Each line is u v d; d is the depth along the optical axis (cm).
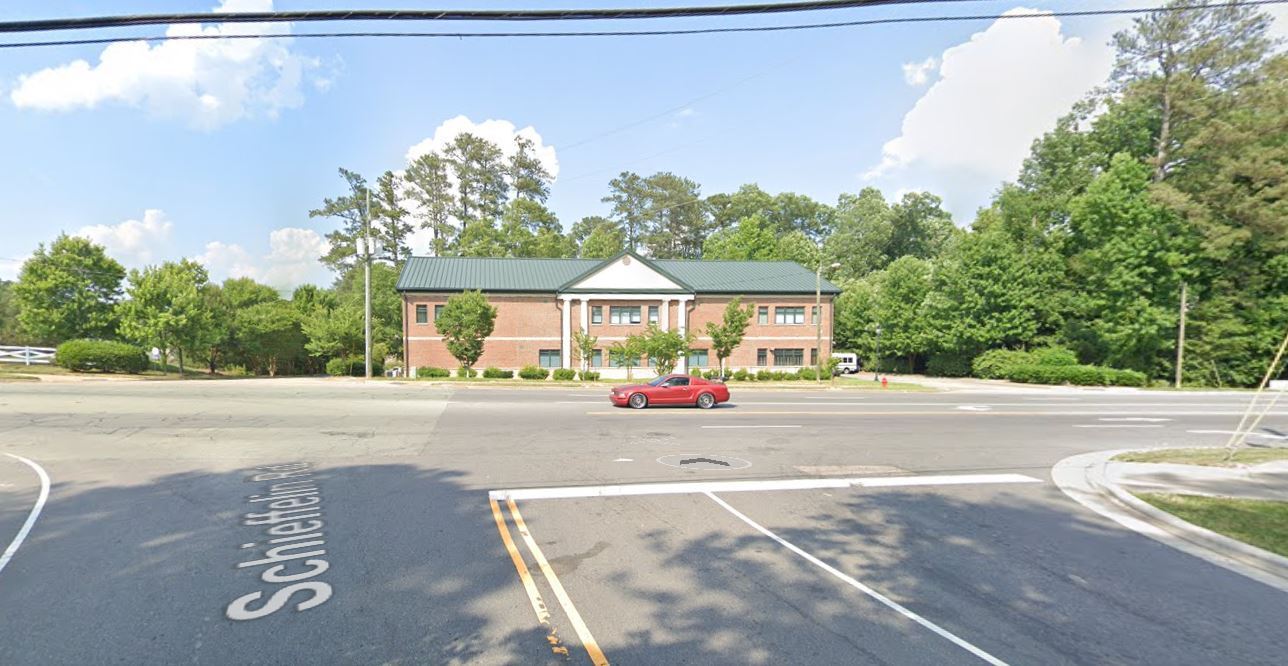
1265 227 3472
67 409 1820
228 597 516
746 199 8006
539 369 3847
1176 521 761
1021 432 1620
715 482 979
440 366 4262
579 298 4391
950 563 629
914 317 5091
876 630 474
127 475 984
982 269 4441
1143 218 3725
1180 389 3519
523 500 851
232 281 5153
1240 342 3591
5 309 4978
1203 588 572
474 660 418
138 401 2062
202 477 973
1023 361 4103
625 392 2102
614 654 429
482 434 1437
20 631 454
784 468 1101
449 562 606
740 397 2728
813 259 6838
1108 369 3716
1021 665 425
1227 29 3750
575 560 618
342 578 562
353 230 6662
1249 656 445
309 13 649
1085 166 4444
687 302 4528
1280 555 636
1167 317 3622
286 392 2552
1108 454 1295
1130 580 589
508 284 4403
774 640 454
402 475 998
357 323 4634
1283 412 2264
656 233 8081
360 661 415
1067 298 4191
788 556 641
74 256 3931
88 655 421
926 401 2572
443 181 7012
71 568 580
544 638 452
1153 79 3950
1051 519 802
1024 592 557
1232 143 3562
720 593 541
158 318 3634
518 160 7200
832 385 3756
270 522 733
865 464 1148
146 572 572
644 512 800
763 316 4619
